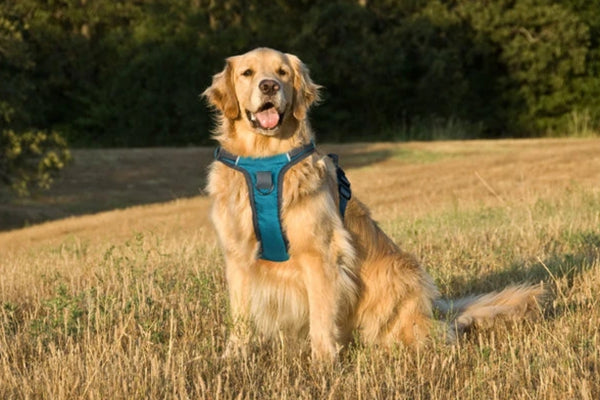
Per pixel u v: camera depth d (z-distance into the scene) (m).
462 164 24.95
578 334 5.37
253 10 43.94
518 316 5.78
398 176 23.23
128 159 30.30
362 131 43.50
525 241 8.95
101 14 44.44
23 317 6.51
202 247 9.59
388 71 40.44
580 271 7.11
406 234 10.04
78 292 6.76
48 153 21.50
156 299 6.56
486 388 4.47
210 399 4.36
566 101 42.34
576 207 12.36
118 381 4.50
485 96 43.81
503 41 41.75
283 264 5.20
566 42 40.81
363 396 4.39
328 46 41.44
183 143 41.72
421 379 4.66
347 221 5.42
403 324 5.56
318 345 5.09
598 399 4.26
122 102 42.06
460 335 5.62
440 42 41.53
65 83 43.88
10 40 20.34
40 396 4.51
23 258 10.78
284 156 5.07
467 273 7.42
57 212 23.11
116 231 16.64
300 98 5.21
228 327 5.40
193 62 41.25
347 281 5.25
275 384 4.55
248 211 5.15
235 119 5.26
